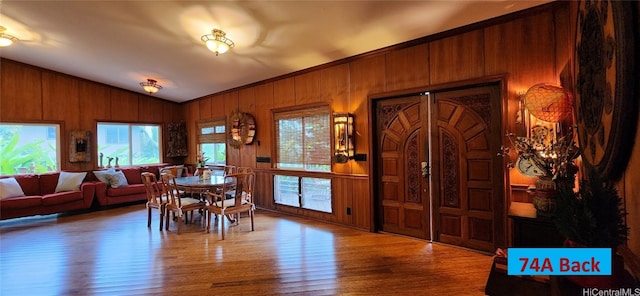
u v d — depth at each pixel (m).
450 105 3.60
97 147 6.91
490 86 3.31
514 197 3.10
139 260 3.34
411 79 3.83
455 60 3.46
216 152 7.35
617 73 1.51
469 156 3.47
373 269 3.01
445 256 3.31
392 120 4.11
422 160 3.84
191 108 8.07
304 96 5.17
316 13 3.32
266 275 2.91
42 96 6.22
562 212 1.47
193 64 5.32
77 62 5.71
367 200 4.34
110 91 7.10
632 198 1.51
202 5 3.34
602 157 1.76
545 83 2.83
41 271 3.09
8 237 4.27
